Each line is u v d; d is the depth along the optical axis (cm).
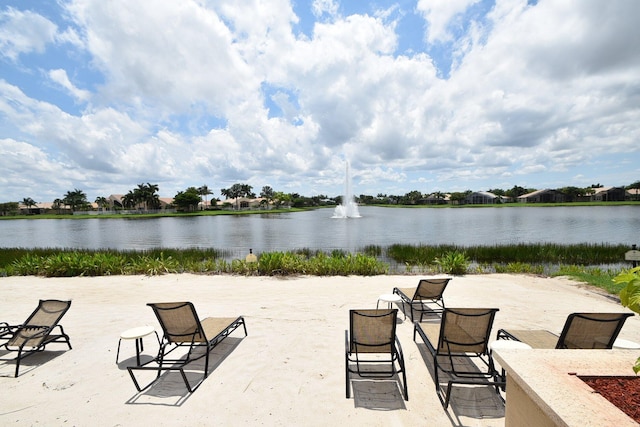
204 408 305
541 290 750
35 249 1623
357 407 306
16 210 10431
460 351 337
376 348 345
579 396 164
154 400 320
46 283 884
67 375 373
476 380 353
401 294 616
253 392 332
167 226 4516
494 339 463
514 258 1328
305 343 452
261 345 446
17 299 724
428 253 1375
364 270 969
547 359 209
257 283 852
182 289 793
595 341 314
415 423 282
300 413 297
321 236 2606
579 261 1278
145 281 895
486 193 11056
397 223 3981
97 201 11000
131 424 283
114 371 382
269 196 13000
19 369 389
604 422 143
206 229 3716
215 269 1058
